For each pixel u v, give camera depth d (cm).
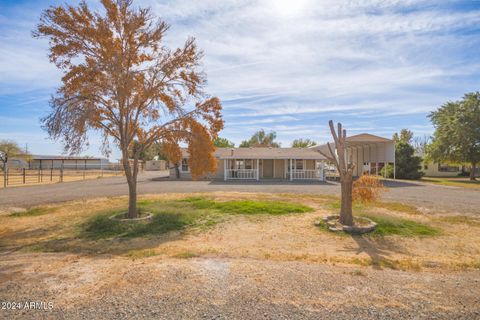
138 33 915
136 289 375
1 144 4494
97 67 837
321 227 852
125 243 692
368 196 882
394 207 1168
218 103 997
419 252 632
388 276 446
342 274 448
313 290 379
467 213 1055
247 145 6141
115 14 879
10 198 1432
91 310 318
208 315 309
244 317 305
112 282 400
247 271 452
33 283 397
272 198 1410
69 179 2889
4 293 363
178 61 940
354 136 2566
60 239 732
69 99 822
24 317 302
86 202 1295
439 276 454
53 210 1115
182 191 1730
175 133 968
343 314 314
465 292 380
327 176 3222
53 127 788
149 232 799
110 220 898
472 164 2892
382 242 714
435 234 782
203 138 977
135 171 962
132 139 963
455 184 2283
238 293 365
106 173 4128
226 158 2719
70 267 475
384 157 2803
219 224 892
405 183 2386
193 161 980
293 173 2783
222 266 478
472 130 2783
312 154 2797
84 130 832
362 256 591
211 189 1847
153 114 967
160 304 333
